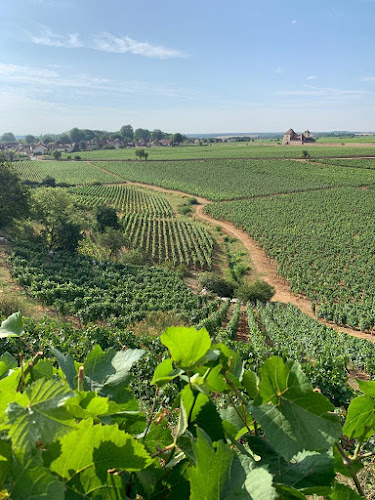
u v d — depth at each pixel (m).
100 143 199.38
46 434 0.84
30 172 120.88
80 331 17.48
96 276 36.91
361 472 4.09
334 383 13.60
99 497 0.92
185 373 1.22
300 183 99.25
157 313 27.02
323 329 27.03
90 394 1.15
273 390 1.05
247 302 33.56
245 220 68.56
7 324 1.32
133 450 0.92
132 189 99.56
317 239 58.38
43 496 0.80
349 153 133.50
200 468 0.88
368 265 46.84
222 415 1.33
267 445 1.19
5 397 1.07
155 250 55.38
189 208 78.75
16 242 42.50
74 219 47.16
